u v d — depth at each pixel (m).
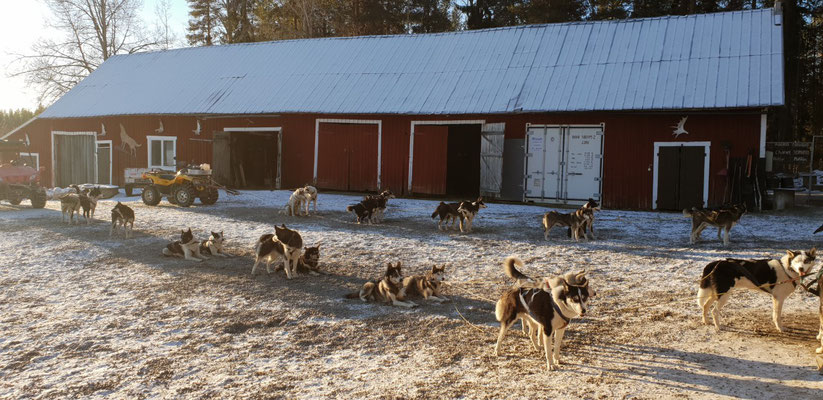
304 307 9.03
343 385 6.14
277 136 27.67
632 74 22.31
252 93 28.56
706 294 7.84
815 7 40.47
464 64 26.30
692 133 20.58
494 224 17.00
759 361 6.68
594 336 7.61
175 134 29.47
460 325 8.16
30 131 33.75
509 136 23.44
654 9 44.25
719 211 13.50
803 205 21.95
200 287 10.19
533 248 13.44
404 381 6.23
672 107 20.06
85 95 33.22
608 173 21.89
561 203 22.61
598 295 9.55
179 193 20.67
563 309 6.33
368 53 29.17
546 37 26.27
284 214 18.80
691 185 20.66
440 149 24.75
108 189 24.23
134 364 6.77
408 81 26.33
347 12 50.31
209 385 6.16
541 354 7.02
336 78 27.91
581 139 22.27
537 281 7.83
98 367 6.69
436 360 6.85
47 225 16.95
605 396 5.79
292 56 30.81
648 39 23.91
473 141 29.48
